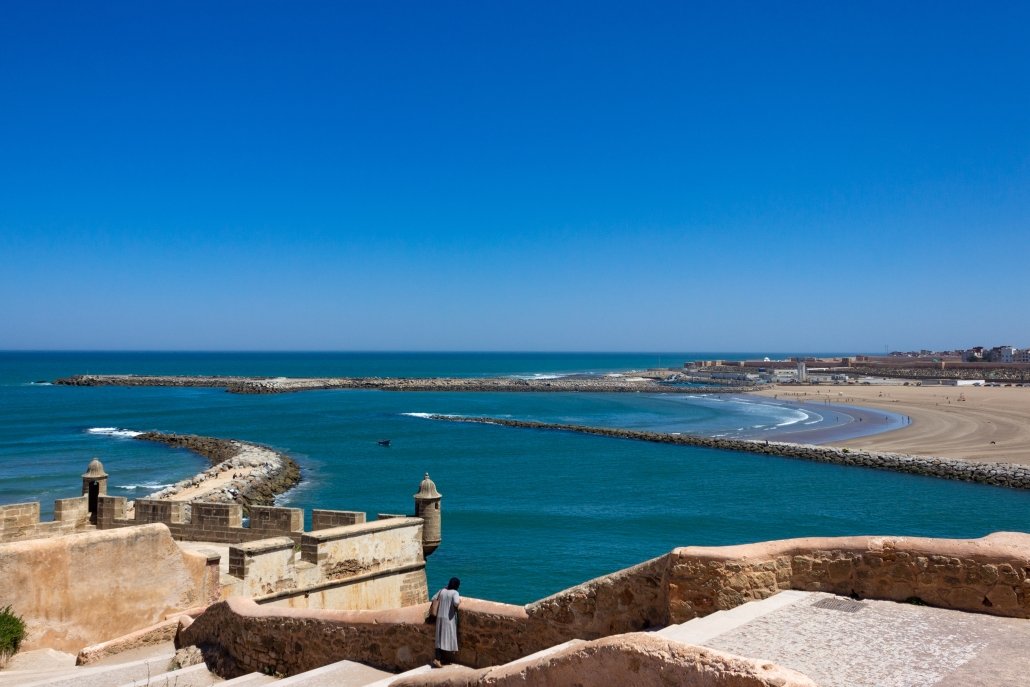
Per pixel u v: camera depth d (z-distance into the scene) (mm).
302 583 21938
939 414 124125
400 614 12961
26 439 93625
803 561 10984
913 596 10414
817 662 8297
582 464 79562
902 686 7629
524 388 191500
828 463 80750
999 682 7699
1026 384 195625
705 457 84625
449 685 9359
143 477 68625
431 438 99125
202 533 24531
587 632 11414
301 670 14164
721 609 10594
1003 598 9891
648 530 51219
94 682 14109
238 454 78312
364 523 24172
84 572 17344
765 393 182625
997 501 61594
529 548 46312
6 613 16016
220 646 16094
